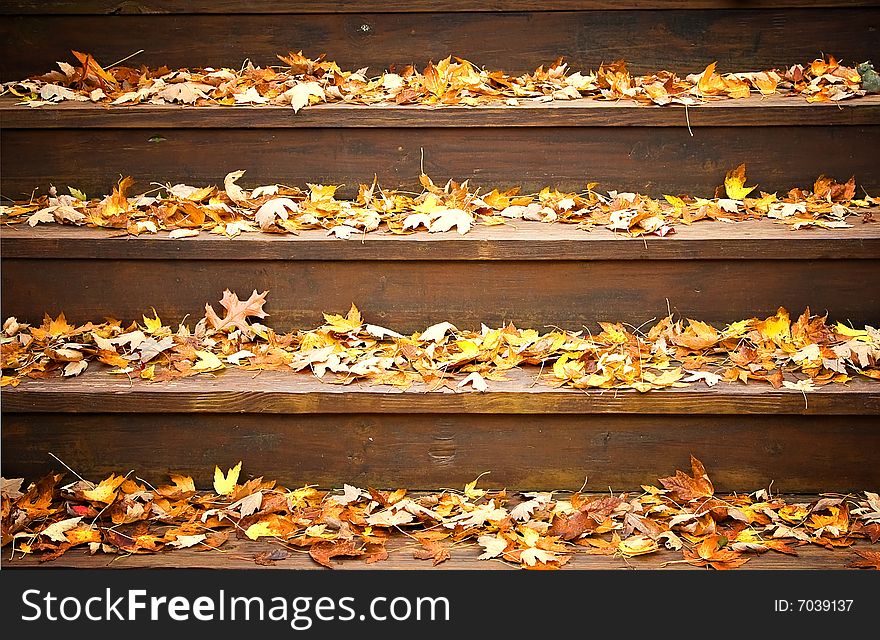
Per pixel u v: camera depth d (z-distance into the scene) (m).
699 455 1.97
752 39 2.61
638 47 2.61
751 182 2.40
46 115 2.35
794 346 2.08
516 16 2.60
